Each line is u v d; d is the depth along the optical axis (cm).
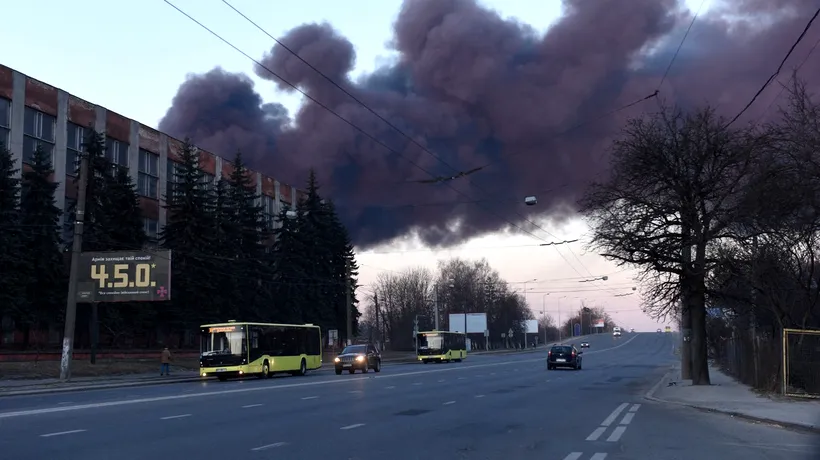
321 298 6588
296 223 6512
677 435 1391
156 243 5409
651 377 3706
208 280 5069
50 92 4756
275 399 2248
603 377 3709
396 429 1476
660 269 2616
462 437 1353
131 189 4809
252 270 5669
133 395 2478
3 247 3875
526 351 12469
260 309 5716
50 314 4225
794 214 2127
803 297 2450
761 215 2219
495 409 1930
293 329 4316
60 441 1281
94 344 4097
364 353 4419
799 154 1909
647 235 2581
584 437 1359
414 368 5091
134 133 5522
